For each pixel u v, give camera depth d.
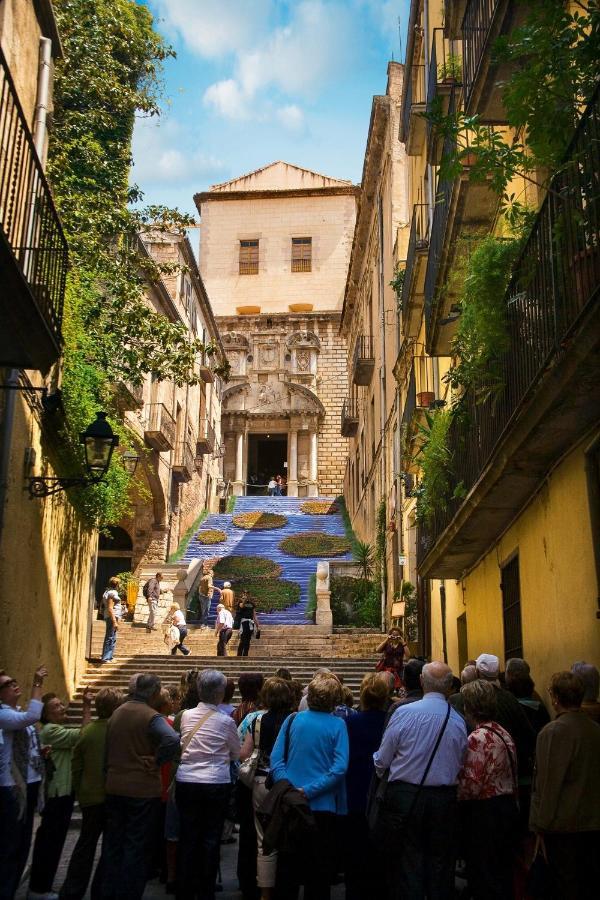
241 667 18.47
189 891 6.31
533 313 7.47
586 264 6.09
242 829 6.91
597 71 6.21
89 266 14.92
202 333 37.03
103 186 16.44
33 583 12.26
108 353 15.46
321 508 38.34
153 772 6.28
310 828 5.40
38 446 11.84
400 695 11.94
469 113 10.10
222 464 45.47
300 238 50.22
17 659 11.70
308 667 18.41
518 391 7.98
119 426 15.92
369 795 5.70
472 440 10.36
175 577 27.34
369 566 27.08
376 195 28.98
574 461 7.77
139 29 17.64
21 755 6.65
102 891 6.08
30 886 7.01
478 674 7.34
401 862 5.34
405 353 20.80
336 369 47.22
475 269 8.48
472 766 5.54
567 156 6.35
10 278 6.73
